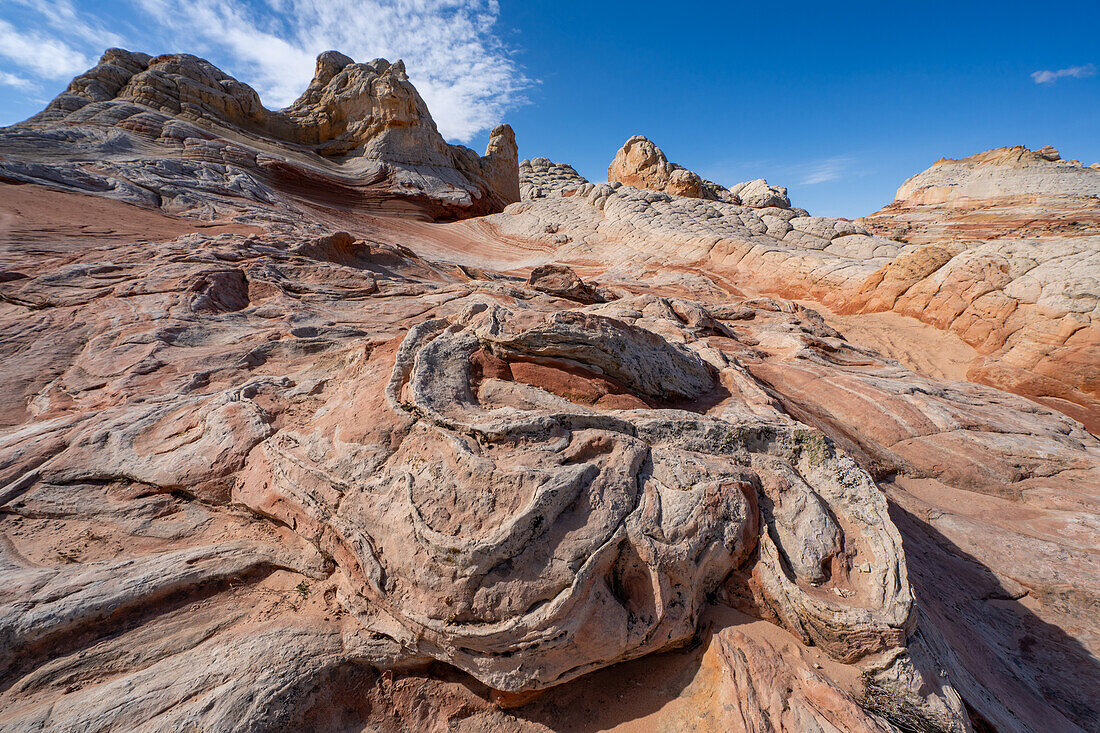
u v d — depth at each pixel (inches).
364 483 178.4
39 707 139.1
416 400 195.3
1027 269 609.6
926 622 187.9
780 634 175.5
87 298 410.3
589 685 172.1
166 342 348.2
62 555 187.0
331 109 1717.5
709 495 183.0
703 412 285.0
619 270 1053.8
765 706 151.2
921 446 362.3
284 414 235.6
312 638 162.4
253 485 201.9
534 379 237.3
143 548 193.6
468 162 1999.3
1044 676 211.6
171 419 249.6
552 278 593.6
